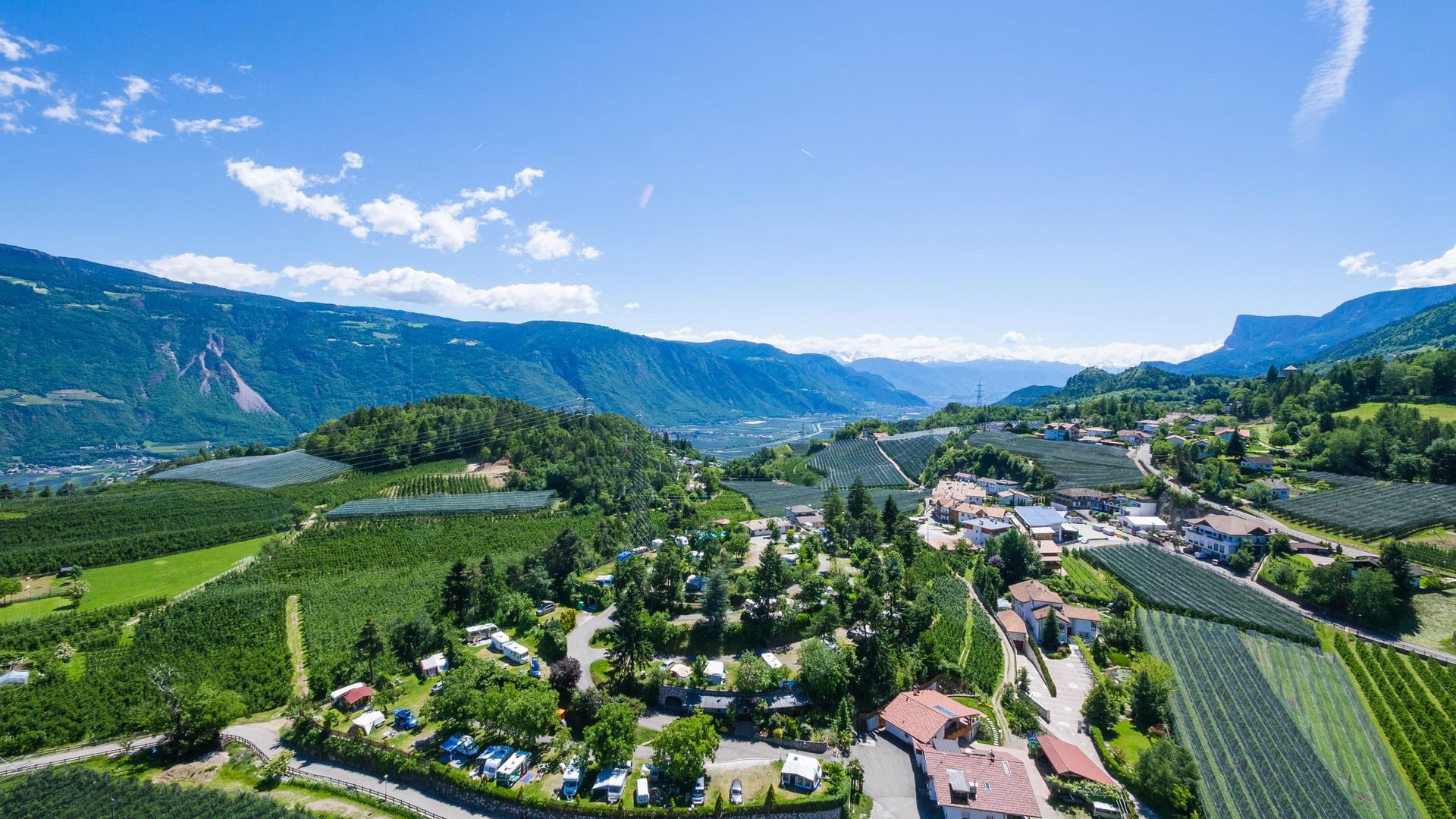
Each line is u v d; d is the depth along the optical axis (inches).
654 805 3385.8
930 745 3961.6
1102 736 4244.6
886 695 4434.1
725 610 4800.7
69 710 4065.0
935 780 3607.3
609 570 6328.7
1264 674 5000.0
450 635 4916.3
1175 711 4579.2
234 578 5979.3
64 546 6141.7
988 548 7071.9
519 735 3730.3
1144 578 6535.4
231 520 7283.5
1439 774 4005.9
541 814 3366.1
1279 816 3703.3
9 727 3892.7
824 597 5113.2
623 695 4207.7
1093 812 3577.8
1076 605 6107.3
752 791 3508.9
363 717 3954.2
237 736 3993.6
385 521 7431.1
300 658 4798.2
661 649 4717.0
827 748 3944.4
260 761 3791.8
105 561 6151.6
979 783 3597.4
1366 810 3821.4
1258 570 6609.3
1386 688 4729.3
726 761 3772.1
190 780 3649.1
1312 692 4810.5
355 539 6934.1
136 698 4202.8
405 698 4286.4
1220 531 7126.0
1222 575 6569.9
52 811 3297.2
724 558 5772.6
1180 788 3700.8
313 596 5654.5
